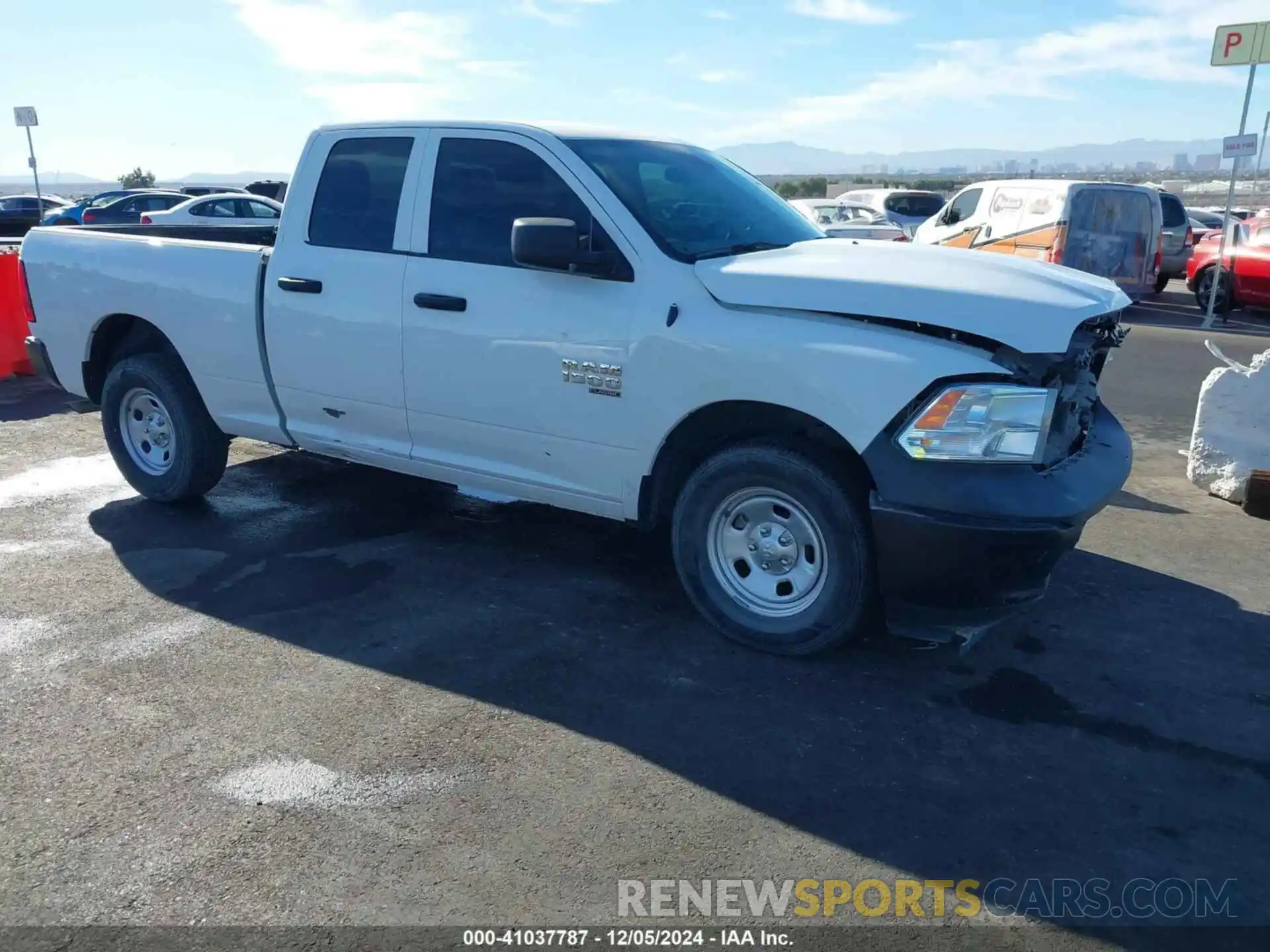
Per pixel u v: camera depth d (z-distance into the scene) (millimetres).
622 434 4250
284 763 3336
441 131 4738
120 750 3406
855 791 3232
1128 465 4336
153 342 5926
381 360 4855
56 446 7273
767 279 3920
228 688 3820
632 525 4477
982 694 3877
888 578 3768
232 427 5570
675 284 4082
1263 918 2697
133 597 4641
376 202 4883
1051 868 2887
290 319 5098
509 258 4480
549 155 4441
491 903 2717
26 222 32375
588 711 3695
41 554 5160
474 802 3145
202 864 2852
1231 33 13992
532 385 4426
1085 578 5043
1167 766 3406
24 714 3627
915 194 24250
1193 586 4957
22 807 3100
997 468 3619
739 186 5004
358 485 6391
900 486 3633
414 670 3979
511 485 4727
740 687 3895
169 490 5820
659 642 4262
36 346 6211
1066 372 3855
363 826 3023
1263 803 3207
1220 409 6453
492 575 4945
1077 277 4207
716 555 4230
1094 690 3916
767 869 2867
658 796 3191
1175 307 17141
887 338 3680
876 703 3793
